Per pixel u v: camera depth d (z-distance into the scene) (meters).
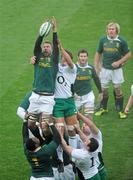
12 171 45.19
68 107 43.75
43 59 43.53
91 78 49.44
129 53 52.56
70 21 70.81
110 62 52.34
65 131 43.41
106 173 44.09
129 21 70.81
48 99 43.69
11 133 49.97
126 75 59.47
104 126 51.22
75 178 43.56
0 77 59.22
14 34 68.00
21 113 44.66
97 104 53.09
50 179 39.47
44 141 39.78
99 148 42.03
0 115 52.69
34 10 73.19
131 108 53.25
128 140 49.16
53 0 75.94
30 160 39.44
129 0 76.25
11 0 75.81
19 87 57.25
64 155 41.66
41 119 43.22
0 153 47.41
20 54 63.69
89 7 74.25
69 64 43.19
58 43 43.16
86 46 65.12
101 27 69.50
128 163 46.12
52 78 43.59
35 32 68.25
